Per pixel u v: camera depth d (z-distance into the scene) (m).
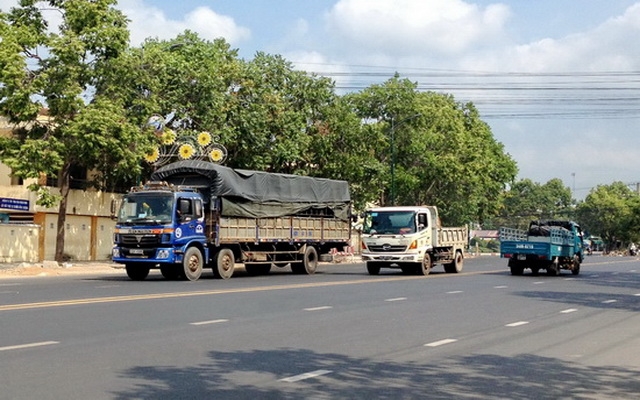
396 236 30.34
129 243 24.94
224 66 41.38
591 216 133.25
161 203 24.94
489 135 74.00
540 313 15.92
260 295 18.89
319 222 32.06
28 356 9.38
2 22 32.75
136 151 34.28
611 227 131.38
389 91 55.91
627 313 16.31
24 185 38.78
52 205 32.78
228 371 8.73
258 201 28.33
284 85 46.12
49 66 32.59
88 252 42.28
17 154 32.53
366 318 14.25
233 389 7.79
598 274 35.94
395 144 56.97
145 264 25.81
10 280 25.48
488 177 66.50
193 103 39.31
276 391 7.75
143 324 12.64
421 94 59.47
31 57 33.09
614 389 8.23
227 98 40.81
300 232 30.77
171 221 24.70
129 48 36.50
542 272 36.75
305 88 46.12
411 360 9.73
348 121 48.12
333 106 48.22
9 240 36.81
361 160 49.06
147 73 35.00
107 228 43.81
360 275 30.61
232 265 27.36
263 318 13.95
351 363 9.42
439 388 8.05
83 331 11.65
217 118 39.72
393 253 30.36
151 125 36.25
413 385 8.17
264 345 10.71
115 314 13.98
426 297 19.30
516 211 145.75
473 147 61.22
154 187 25.59
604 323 14.30
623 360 10.09
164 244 24.58
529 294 21.17
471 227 95.62
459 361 9.73
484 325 13.55
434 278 28.42
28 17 33.56
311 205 31.36
